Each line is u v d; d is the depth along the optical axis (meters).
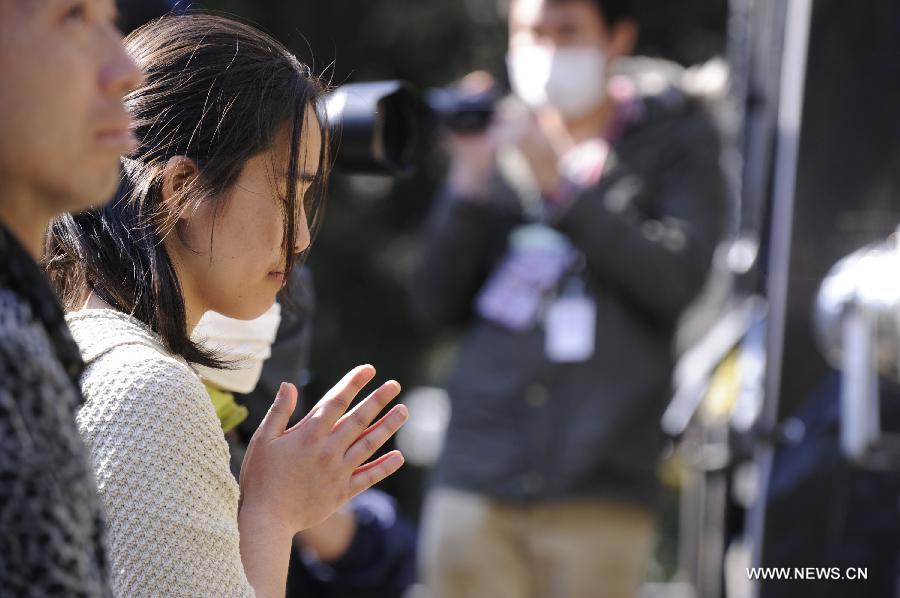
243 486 5.91
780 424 10.63
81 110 4.28
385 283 26.88
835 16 10.35
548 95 14.11
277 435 5.97
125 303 6.01
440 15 26.16
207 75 6.12
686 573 13.12
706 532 11.77
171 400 5.59
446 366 27.08
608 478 13.55
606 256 13.46
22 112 4.18
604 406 13.52
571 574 13.55
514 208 14.41
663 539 25.25
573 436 13.49
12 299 4.07
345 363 26.39
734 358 12.19
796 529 10.53
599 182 13.98
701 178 14.02
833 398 10.53
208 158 6.04
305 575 10.45
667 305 13.55
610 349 13.62
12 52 4.16
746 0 12.46
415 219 27.70
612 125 14.23
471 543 13.73
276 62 6.27
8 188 4.29
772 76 11.22
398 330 27.25
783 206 10.55
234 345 7.20
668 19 27.25
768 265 11.37
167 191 6.04
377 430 6.01
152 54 6.21
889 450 9.43
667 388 13.80
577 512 13.55
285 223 6.11
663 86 14.41
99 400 5.55
